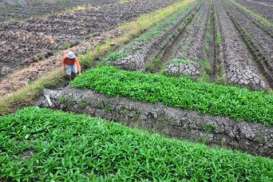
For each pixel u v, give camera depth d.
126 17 36.69
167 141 10.70
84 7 44.03
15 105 13.33
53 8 42.72
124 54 19.62
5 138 10.14
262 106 13.51
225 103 13.52
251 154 11.88
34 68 17.62
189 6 52.25
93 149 9.82
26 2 46.66
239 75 17.84
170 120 12.91
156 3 55.69
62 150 9.71
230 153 10.54
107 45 22.28
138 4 52.19
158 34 26.12
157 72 18.88
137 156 9.66
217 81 17.92
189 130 12.64
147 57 20.81
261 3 72.69
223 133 12.50
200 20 37.00
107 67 16.58
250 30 33.12
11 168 8.90
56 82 15.76
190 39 26.28
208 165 9.60
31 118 11.20
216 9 51.00
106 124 11.47
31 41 23.36
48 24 29.97
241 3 68.25
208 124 12.66
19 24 28.98
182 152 10.12
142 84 14.68
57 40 24.08
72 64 16.08
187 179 9.12
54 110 12.91
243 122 12.77
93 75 15.27
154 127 12.83
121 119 13.19
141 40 23.52
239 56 22.00
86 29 28.66
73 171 9.03
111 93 13.88
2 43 22.44
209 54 23.83
